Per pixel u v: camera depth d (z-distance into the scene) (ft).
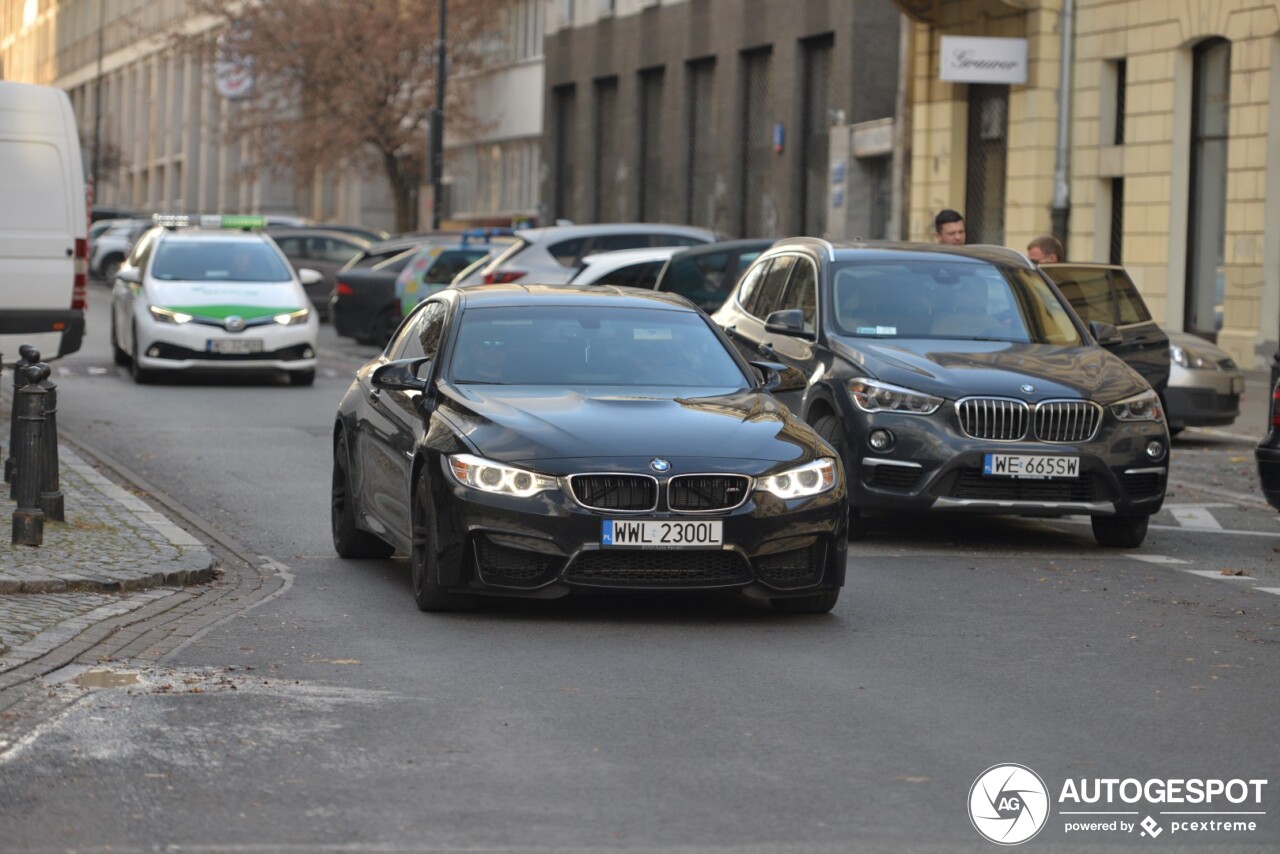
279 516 58.90
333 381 113.70
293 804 26.63
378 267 142.92
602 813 26.35
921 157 162.40
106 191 481.05
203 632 39.58
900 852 24.84
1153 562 52.34
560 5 246.27
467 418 42.16
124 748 29.60
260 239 113.91
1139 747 30.81
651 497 40.22
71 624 39.50
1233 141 129.49
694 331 47.37
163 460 72.95
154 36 417.49
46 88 83.10
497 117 271.08
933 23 159.63
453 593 41.83
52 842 24.66
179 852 24.32
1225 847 25.61
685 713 32.71
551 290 48.73
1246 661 38.27
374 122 266.36
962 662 37.68
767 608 43.62
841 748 30.32
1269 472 54.80
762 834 25.46
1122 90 142.82
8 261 82.28
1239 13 128.36
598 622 41.50
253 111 283.38
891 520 60.85
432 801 26.86
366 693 33.94
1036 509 52.70
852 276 59.62
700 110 213.87
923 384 53.16
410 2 266.77
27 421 48.29
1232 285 130.00
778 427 42.57
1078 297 80.12
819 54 188.96
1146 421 53.57
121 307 115.44
